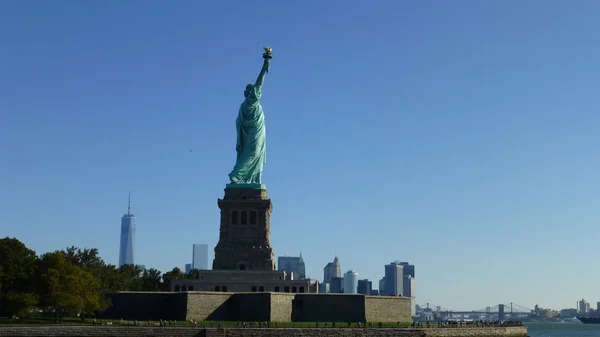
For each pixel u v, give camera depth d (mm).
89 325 196875
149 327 192500
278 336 198125
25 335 181875
